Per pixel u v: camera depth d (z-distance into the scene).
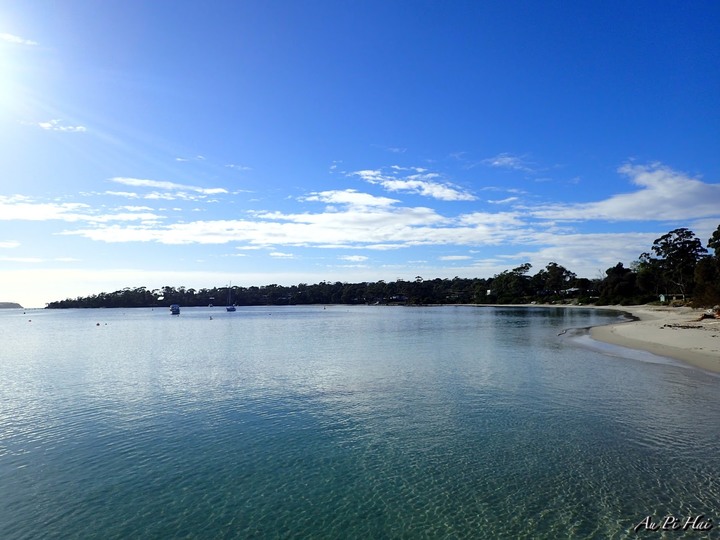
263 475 13.20
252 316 141.12
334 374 28.45
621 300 137.25
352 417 18.66
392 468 13.52
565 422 17.20
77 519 10.92
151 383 26.72
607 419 17.41
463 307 192.75
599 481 12.27
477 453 14.48
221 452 15.02
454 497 11.72
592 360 31.75
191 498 11.89
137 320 128.62
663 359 31.12
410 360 33.97
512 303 195.12
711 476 12.32
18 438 16.66
